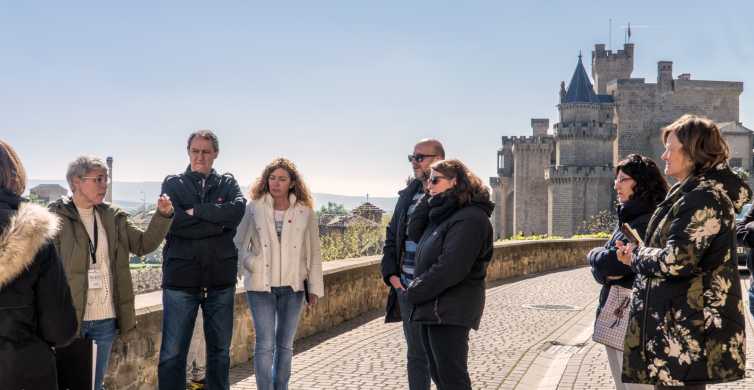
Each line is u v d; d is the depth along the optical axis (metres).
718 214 4.02
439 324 5.10
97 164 5.35
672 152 4.27
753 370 7.79
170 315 6.21
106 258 5.48
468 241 5.01
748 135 88.81
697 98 104.00
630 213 5.14
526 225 106.94
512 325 11.82
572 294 16.83
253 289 6.60
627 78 104.56
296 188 6.82
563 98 104.69
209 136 6.36
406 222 6.24
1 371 3.53
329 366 8.35
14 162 3.70
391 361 8.63
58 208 5.30
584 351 9.18
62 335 3.72
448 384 5.13
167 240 6.33
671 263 4.02
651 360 4.15
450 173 5.16
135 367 6.77
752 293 5.89
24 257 3.48
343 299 11.98
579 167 96.88
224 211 6.11
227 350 6.39
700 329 4.05
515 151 107.38
